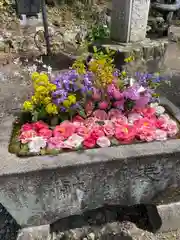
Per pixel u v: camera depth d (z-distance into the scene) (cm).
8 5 547
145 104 160
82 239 159
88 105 153
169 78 349
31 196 134
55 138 139
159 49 353
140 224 170
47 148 137
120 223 169
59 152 135
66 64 388
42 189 132
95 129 146
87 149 137
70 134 143
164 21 443
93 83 152
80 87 149
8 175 123
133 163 133
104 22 516
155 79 168
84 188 138
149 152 134
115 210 177
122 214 175
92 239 159
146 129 147
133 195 150
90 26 520
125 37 346
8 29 507
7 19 526
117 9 337
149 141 143
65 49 441
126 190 146
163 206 162
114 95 152
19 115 166
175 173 145
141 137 143
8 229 169
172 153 135
